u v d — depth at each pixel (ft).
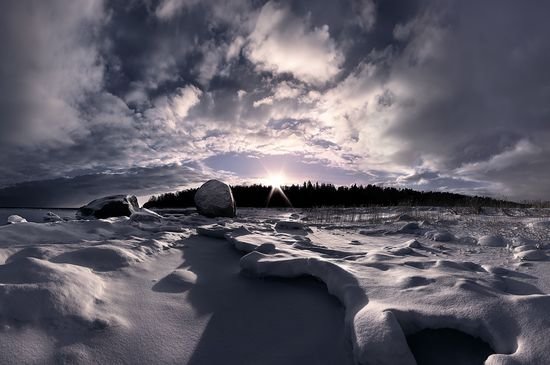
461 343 7.25
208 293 11.14
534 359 5.90
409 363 6.25
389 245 20.13
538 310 7.22
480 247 18.10
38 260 10.07
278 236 21.18
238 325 9.07
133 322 8.67
